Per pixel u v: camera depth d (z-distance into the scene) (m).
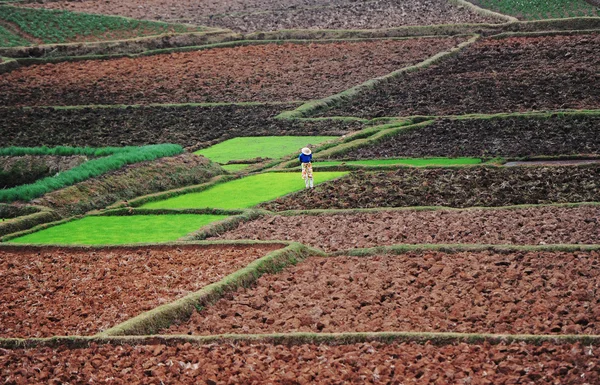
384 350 28.39
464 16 123.12
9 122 82.88
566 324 29.75
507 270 35.88
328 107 84.81
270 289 36.22
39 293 36.97
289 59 107.62
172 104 89.00
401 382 25.72
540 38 106.19
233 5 149.38
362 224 45.94
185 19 137.88
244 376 26.72
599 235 40.41
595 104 75.56
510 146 64.50
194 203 54.31
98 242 45.66
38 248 44.72
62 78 104.31
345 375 26.42
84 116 85.56
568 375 25.45
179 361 28.45
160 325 32.34
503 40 107.62
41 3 152.00
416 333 29.09
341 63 103.19
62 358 29.64
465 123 73.38
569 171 54.84
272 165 65.12
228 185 59.59
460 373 25.94
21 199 54.53
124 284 37.31
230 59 110.25
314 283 36.38
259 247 42.09
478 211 46.84
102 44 119.38
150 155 61.97
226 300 34.91
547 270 35.72
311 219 47.94
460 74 92.31
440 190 52.25
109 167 59.19
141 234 47.03
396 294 34.00
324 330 30.64
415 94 86.19
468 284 34.53
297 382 26.19
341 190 53.88
